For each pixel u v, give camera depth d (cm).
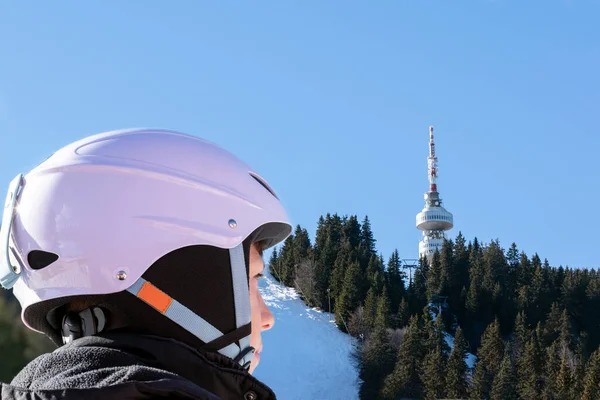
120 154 173
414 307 10775
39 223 169
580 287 10794
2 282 175
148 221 165
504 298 10744
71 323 167
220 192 173
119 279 160
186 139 181
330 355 8894
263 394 160
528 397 7550
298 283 10975
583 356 8900
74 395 133
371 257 11225
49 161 178
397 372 7969
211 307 165
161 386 134
